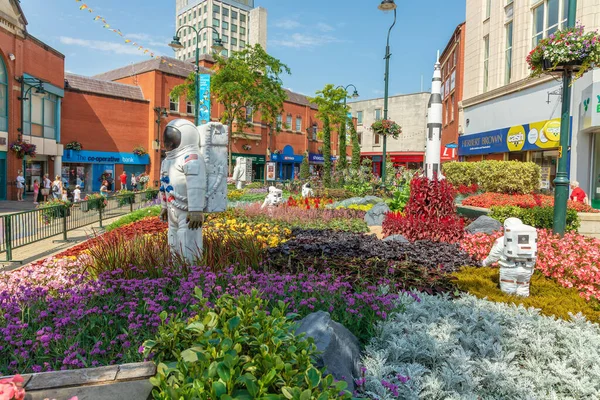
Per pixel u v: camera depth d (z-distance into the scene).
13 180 23.11
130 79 34.59
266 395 1.88
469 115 24.31
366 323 3.78
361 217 13.12
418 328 3.61
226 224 10.20
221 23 85.75
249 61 28.42
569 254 5.80
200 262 5.43
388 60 19.22
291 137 46.22
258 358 2.13
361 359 3.18
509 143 19.05
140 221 11.66
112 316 3.60
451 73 28.94
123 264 5.21
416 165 53.06
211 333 2.31
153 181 33.00
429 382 2.86
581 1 14.82
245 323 2.50
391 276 5.25
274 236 8.66
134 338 3.14
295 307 3.91
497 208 10.43
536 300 4.54
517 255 4.66
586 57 7.11
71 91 29.00
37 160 26.28
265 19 49.19
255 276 4.74
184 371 2.05
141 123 32.75
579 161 14.69
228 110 29.20
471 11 23.97
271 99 27.97
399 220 9.41
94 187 30.56
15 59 22.77
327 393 1.87
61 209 11.38
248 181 31.39
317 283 4.38
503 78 20.59
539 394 2.99
